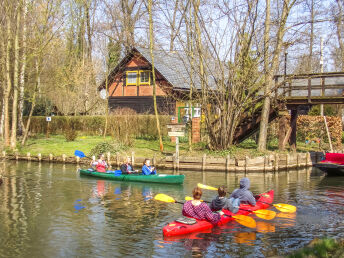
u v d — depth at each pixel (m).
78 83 35.75
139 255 7.48
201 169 19.30
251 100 20.39
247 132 23.08
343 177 17.64
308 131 27.50
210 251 7.68
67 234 8.70
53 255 7.49
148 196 12.90
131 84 33.38
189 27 20.31
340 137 26.28
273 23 19.27
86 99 37.38
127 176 16.14
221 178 16.81
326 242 7.10
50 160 22.17
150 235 8.64
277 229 9.11
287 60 20.19
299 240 8.33
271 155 19.28
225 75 21.97
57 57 30.80
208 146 21.81
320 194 13.26
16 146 24.73
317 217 10.20
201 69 21.03
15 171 18.39
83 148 24.52
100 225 9.39
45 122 34.69
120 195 13.05
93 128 31.83
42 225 9.37
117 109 31.52
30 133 34.75
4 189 13.84
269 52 19.25
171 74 30.70
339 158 18.38
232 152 20.25
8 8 23.53
